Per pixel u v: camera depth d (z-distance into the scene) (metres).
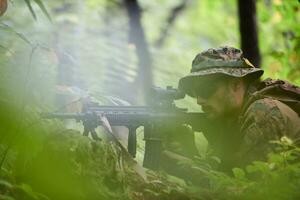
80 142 6.18
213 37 29.44
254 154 7.49
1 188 5.79
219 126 7.86
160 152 7.65
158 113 7.65
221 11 31.50
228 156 7.79
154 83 18.09
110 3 23.66
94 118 7.16
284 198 6.33
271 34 20.72
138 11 19.30
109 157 6.32
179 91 7.77
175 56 24.73
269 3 21.36
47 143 6.18
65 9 21.56
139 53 18.33
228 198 6.48
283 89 7.80
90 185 6.10
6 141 6.21
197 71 7.89
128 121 7.52
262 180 6.51
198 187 6.97
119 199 6.22
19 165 6.25
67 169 6.07
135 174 6.82
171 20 29.16
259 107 7.60
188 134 7.88
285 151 7.02
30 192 5.61
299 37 13.40
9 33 8.94
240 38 14.52
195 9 31.08
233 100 7.82
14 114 6.13
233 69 7.81
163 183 7.04
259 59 14.55
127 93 15.70
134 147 7.54
